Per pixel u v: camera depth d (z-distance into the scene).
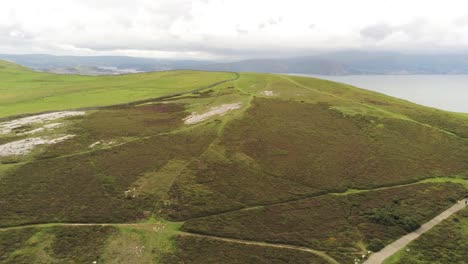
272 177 72.44
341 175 73.62
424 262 46.56
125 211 59.16
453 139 93.81
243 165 77.25
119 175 71.88
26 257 47.38
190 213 58.94
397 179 72.44
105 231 53.41
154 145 88.00
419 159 82.06
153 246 50.06
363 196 65.44
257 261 46.81
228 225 55.66
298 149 85.81
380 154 83.88
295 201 63.66
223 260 46.91
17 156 80.94
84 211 59.03
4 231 53.22
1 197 62.91
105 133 96.88
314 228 55.00
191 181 69.56
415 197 64.94
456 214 59.16
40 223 55.78
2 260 46.72
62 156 81.56
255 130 96.94
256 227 55.22
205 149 85.19
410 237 52.78
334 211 60.12
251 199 63.91
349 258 47.50
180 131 97.75
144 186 67.56
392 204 62.25
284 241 51.59
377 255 48.16
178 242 51.00
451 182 71.44
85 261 46.50
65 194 64.44
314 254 48.50
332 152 84.44
